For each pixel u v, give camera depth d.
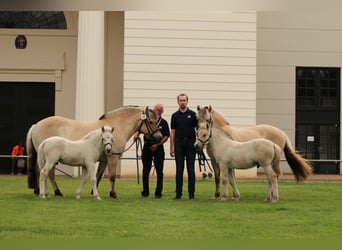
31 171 13.84
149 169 14.08
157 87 23.33
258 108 27.78
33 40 27.62
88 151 12.97
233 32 23.56
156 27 23.33
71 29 27.59
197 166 22.38
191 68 23.44
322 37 28.06
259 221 10.39
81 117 23.53
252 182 20.22
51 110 27.69
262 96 27.83
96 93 23.64
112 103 26.64
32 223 9.88
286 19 27.92
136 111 13.77
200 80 23.45
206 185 18.17
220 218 10.63
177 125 13.44
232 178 13.30
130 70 23.31
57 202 12.47
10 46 27.59
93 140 13.03
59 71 27.52
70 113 27.52
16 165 26.39
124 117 13.74
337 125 28.08
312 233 9.34
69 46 27.59
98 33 23.78
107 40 26.67
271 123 27.86
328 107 28.06
